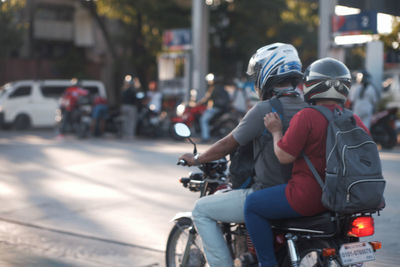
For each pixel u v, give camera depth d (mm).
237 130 3754
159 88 25469
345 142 3312
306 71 3617
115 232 6797
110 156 13453
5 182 10188
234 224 4129
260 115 3695
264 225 3605
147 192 9094
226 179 4328
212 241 3977
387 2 14219
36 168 11766
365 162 3309
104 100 20156
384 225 6703
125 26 35469
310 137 3436
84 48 42562
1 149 15117
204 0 24422
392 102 18688
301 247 3611
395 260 5441
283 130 3656
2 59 34281
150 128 19484
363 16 19000
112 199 8641
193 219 4070
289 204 3490
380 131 14672
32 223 7285
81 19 41719
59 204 8367
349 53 21391
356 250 3408
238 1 34500
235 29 35281
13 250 6078
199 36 24312
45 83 24891
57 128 20328
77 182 10125
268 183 3703
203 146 15953
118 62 34875
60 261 5703
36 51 40469
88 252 6020
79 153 14148
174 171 11094
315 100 3592
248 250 3900
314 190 3434
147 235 6637
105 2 32656
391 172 10414
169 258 4715
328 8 19891
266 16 35219
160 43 34188
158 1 31656
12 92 24250
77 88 20109
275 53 3824
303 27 38656
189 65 24359
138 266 5539
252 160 3891
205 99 17484
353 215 3434
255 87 3994
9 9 28344
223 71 35562
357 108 14664
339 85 3504
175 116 18422
